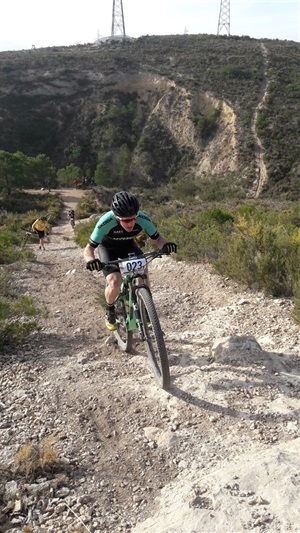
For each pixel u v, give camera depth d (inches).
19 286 339.3
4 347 212.1
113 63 4379.9
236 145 3080.7
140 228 181.8
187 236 411.5
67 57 4574.3
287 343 200.2
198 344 207.0
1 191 2266.2
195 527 99.3
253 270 280.2
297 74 3713.1
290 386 162.1
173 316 254.2
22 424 151.0
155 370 170.9
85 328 241.1
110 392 167.5
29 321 250.7
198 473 122.5
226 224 485.7
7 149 3882.9
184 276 330.6
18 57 4640.8
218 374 171.0
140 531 103.9
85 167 3796.8
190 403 154.4
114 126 3941.9
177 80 3932.1
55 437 141.9
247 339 190.1
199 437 137.9
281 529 95.4
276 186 2662.4
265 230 307.0
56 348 215.3
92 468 128.9
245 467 115.0
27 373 187.8
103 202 2118.6
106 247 186.1
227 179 2878.9
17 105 4094.5
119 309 207.6
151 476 125.0
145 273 182.9
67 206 2081.7
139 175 3570.4
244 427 140.3
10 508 114.3
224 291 282.2
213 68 4010.8
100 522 109.3
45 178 2839.6
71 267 435.5
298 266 268.1
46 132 4067.4
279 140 2999.5
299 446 125.3
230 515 101.0
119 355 202.8
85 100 4170.8
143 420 149.3
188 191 2856.8
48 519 110.9
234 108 3403.1
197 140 3506.4
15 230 1079.6
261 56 4109.3
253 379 166.4
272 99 3403.1
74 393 169.0
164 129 3764.8
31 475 124.0
